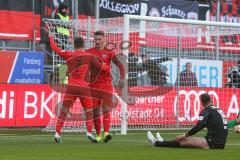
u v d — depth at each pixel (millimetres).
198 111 52938
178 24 50594
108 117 36562
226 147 33500
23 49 54875
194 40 54719
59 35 48219
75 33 49000
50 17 54281
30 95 47875
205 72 54625
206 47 55688
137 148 32344
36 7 54094
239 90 54812
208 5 63531
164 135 44812
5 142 36281
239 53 56719
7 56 49625
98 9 55969
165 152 30047
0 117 46875
